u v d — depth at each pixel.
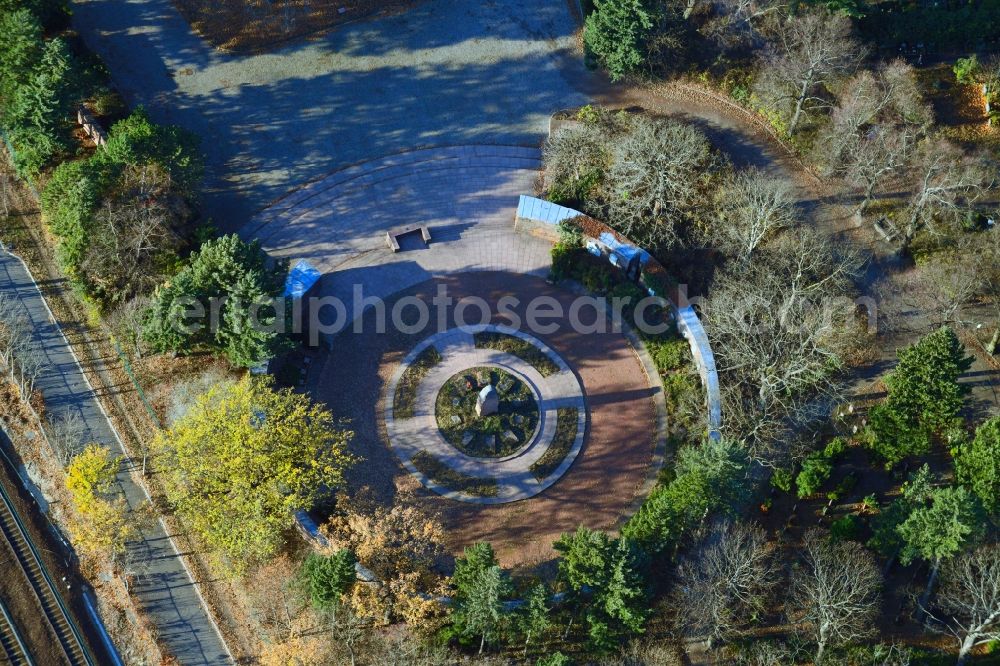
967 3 151.12
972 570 104.69
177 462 108.56
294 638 102.19
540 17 153.75
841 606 99.62
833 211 135.75
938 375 110.94
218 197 135.38
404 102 145.12
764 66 143.12
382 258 132.12
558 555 110.12
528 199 134.00
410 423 118.31
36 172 134.62
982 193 130.75
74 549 110.38
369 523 104.88
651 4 143.50
